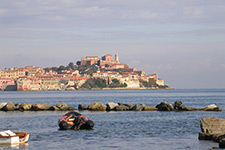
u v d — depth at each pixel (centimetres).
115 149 7738
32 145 8181
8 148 7888
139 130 10450
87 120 10862
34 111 17712
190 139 8744
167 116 14675
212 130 8475
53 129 10756
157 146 7981
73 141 8650
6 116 15138
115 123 12281
